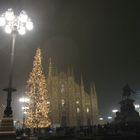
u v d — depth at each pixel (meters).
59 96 94.62
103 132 28.06
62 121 91.38
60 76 97.81
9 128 19.62
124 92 48.38
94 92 99.00
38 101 53.12
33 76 54.84
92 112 96.00
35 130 43.38
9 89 20.75
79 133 29.48
